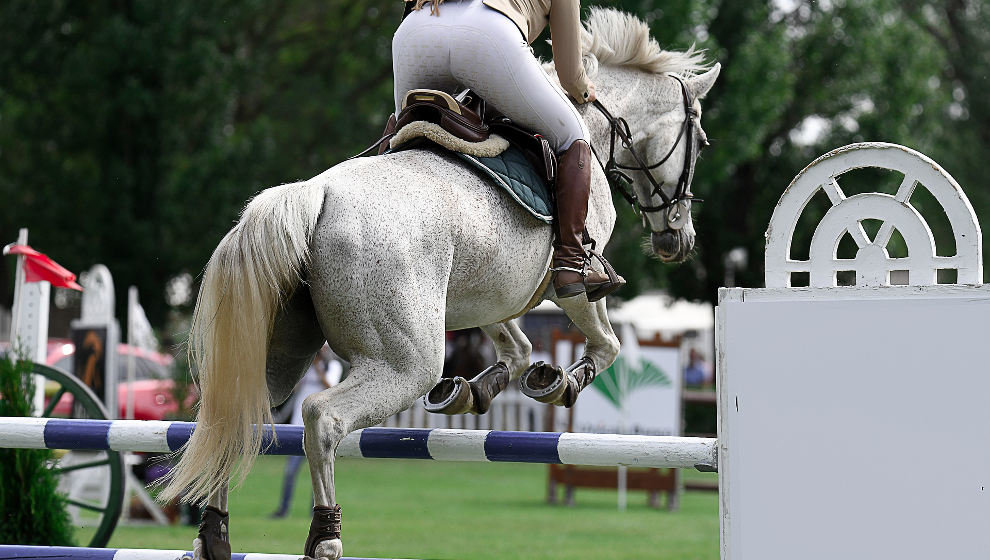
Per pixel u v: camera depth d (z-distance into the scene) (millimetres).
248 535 14117
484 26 6816
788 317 5754
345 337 5938
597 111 8070
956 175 52594
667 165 8750
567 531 15500
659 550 13492
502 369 7812
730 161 35219
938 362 5434
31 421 7188
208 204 35219
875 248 5770
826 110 41938
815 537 5637
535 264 6930
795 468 5699
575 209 6953
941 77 54969
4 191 36062
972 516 5328
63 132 36219
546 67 8078
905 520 5465
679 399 20281
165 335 36438
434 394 7363
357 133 39938
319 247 5875
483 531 15234
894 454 5500
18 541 10234
